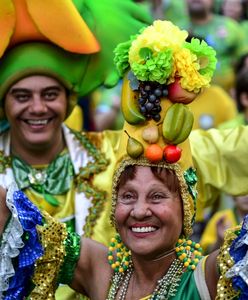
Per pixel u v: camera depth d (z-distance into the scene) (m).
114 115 11.83
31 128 7.99
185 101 6.35
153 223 6.27
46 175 8.10
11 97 7.97
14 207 6.35
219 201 10.11
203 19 12.62
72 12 7.97
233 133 7.95
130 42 6.42
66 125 8.40
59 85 8.02
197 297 6.29
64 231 6.61
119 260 6.53
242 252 6.17
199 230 10.13
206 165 7.88
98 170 8.09
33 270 6.52
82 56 8.09
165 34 6.30
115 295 6.46
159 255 6.37
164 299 6.32
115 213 6.37
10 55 7.94
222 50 12.44
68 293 7.61
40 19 7.91
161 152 6.28
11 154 8.18
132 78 6.36
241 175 7.87
